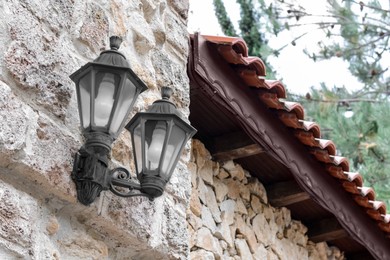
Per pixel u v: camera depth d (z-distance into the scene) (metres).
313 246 7.13
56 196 3.17
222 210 5.97
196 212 5.61
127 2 3.85
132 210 3.46
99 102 3.18
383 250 7.13
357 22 12.29
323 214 6.94
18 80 3.07
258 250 6.30
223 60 5.19
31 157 3.04
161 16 4.13
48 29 3.28
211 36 5.09
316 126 5.83
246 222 6.25
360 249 7.50
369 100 11.76
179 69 4.12
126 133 3.58
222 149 5.83
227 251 5.95
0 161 2.96
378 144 10.93
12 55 3.07
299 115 5.68
